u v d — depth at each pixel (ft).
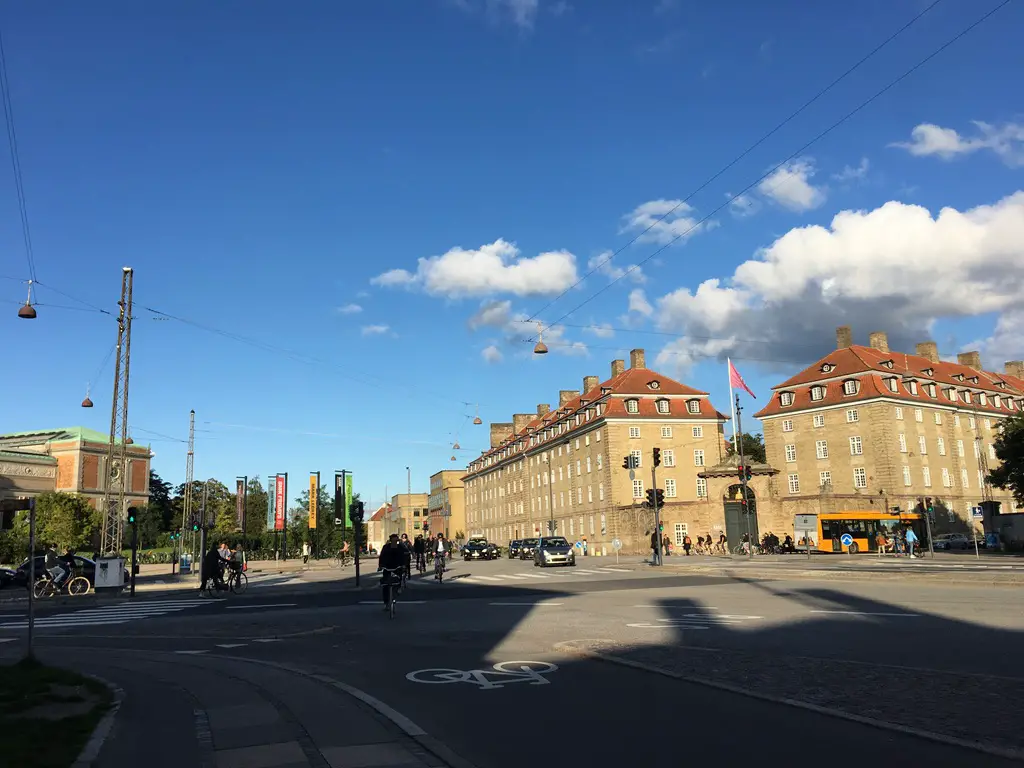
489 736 24.06
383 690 32.40
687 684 31.27
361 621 63.05
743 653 37.65
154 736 25.32
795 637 43.06
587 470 256.32
